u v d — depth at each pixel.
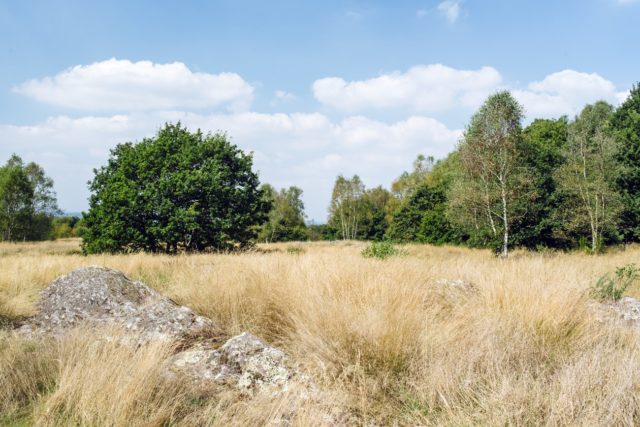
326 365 4.09
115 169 27.20
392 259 9.39
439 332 4.60
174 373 3.93
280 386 3.74
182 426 3.01
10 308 6.27
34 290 7.96
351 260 8.21
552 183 29.89
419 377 3.84
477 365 3.97
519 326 4.76
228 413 3.21
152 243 24.17
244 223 26.52
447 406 3.24
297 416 3.14
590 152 28.11
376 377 3.91
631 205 27.94
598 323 5.34
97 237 24.00
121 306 6.07
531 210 27.95
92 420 3.01
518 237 27.47
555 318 5.02
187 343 4.88
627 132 29.59
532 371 3.91
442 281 7.44
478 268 9.02
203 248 25.64
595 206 26.27
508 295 5.88
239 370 4.09
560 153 31.94
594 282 8.17
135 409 3.15
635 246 27.00
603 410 3.03
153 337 4.85
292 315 5.30
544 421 3.05
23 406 3.34
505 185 26.97
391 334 4.20
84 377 3.46
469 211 31.11
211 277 7.67
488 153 27.41
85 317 5.83
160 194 24.17
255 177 27.95
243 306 6.16
